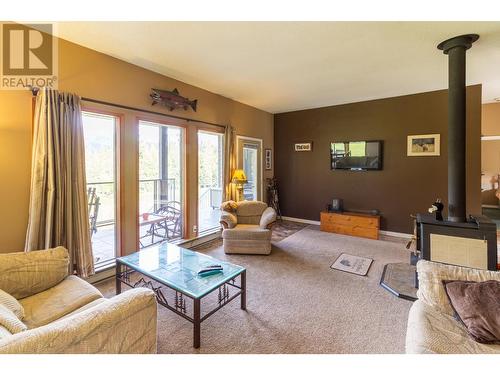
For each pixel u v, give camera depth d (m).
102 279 2.84
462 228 2.51
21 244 2.31
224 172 4.55
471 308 1.36
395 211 4.68
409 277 2.87
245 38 2.48
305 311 2.23
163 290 2.59
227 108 4.68
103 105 2.83
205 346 1.79
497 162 6.67
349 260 3.46
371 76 3.57
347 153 5.10
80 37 2.47
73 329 1.07
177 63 3.10
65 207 2.45
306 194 5.77
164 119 3.52
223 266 2.28
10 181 2.24
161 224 3.92
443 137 4.20
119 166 3.04
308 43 2.58
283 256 3.62
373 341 1.84
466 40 2.45
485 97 5.02
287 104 5.22
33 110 2.34
